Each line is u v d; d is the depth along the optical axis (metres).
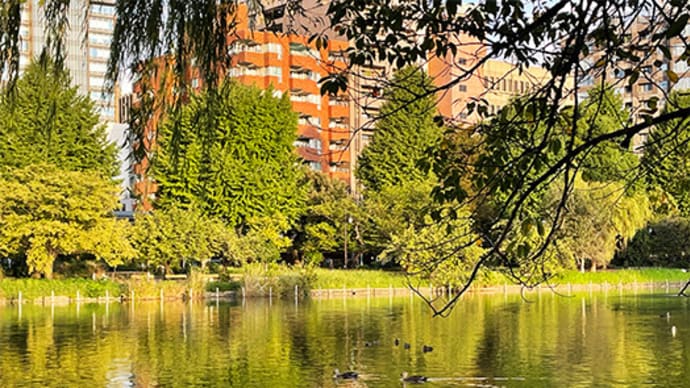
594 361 32.47
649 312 52.50
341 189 81.00
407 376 28.61
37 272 64.06
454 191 8.80
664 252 83.38
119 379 29.81
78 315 51.97
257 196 75.06
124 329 44.22
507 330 42.84
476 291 70.31
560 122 8.18
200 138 9.70
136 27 9.20
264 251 70.94
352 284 68.81
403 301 62.41
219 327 44.97
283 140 78.06
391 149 81.31
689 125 8.62
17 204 59.62
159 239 66.88
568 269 70.75
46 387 28.41
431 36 8.41
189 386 28.50
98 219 60.84
